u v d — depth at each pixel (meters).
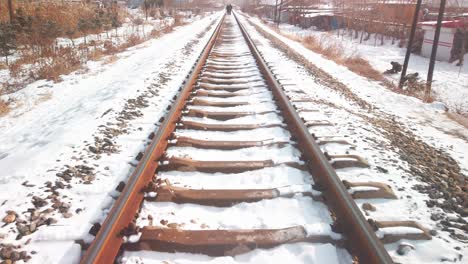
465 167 4.80
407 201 3.39
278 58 12.84
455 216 3.21
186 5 67.88
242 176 3.80
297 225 2.91
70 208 3.21
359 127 5.51
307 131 4.50
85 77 9.85
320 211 3.18
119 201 2.93
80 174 3.84
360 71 14.59
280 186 3.57
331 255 2.61
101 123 5.32
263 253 2.64
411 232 2.81
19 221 2.98
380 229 2.83
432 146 5.66
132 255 2.60
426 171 4.27
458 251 2.71
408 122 7.22
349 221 2.81
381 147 4.83
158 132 4.43
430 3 34.22
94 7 26.84
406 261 2.58
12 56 13.43
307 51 19.03
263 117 5.67
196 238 2.71
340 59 17.02
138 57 13.04
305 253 2.63
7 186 3.55
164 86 8.16
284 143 4.55
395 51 25.19
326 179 3.44
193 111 5.73
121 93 7.10
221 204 3.27
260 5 79.56
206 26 31.08
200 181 3.70
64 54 12.52
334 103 7.38
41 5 19.81
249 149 4.46
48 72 9.97
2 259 2.57
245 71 9.80
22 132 5.64
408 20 30.39
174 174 3.81
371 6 35.44
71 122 5.55
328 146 4.54
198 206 3.23
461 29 19.86
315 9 51.28
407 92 11.29
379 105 8.64
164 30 24.12
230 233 2.77
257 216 3.11
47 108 7.12
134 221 2.91
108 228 2.61
